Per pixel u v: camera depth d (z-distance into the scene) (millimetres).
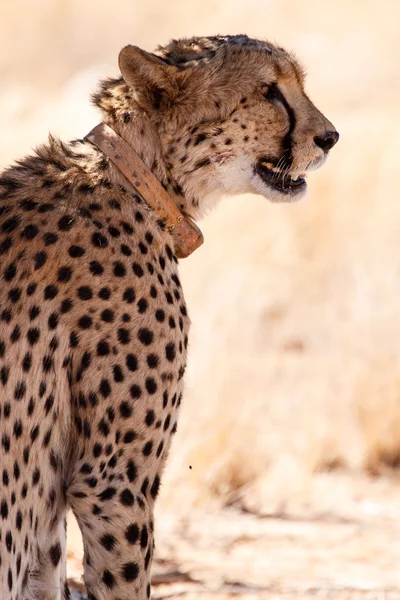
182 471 12031
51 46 41188
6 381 6793
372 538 11406
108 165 7441
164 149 7691
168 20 42312
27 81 38375
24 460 6895
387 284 16031
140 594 7113
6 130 22016
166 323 7180
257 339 16844
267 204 19859
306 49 36375
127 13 42469
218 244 18328
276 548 11047
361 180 20625
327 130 8133
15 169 7379
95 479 6973
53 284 6922
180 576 10172
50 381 6910
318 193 20250
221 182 7914
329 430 13883
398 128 22953
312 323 17516
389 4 39406
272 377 15250
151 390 7066
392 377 14031
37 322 6863
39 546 7148
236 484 12430
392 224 19609
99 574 7059
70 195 7219
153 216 7453
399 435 13719
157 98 7648
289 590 9883
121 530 7008
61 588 7449
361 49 36531
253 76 7828
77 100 28703
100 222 7160
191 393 12789
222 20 40375
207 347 13539
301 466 12938
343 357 14758
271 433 13617
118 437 6996
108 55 40906
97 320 6957
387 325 15023
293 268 19000
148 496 7137
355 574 10375
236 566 10484
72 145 7598
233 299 16047
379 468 13562
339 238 19516
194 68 7664
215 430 12453
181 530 11383
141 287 7113
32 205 7113
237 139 7852
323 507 12312
